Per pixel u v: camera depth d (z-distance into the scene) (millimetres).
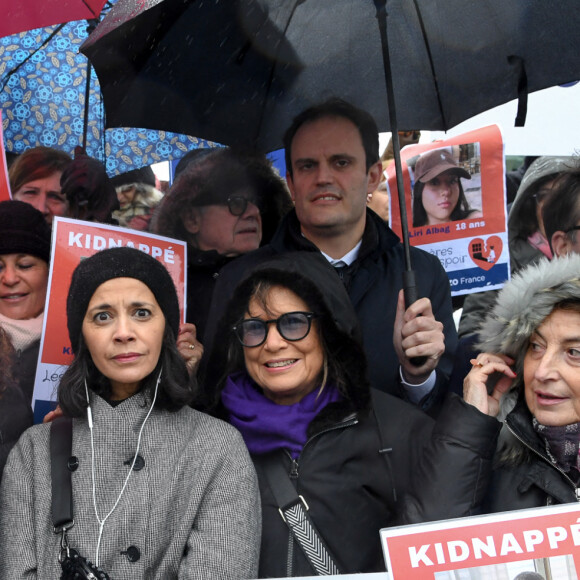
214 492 2520
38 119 3963
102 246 3193
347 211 3521
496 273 3807
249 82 3328
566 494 2447
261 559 2625
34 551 2434
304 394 2836
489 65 3305
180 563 2445
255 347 2766
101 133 3980
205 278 3914
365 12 3289
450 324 3549
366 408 2770
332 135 3475
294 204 3688
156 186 4082
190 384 2693
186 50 3109
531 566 1830
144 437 2586
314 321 2797
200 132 3357
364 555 2670
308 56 3365
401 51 3393
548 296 2486
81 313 2604
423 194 3914
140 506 2477
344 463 2736
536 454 2555
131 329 2566
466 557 1840
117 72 3035
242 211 3982
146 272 2631
